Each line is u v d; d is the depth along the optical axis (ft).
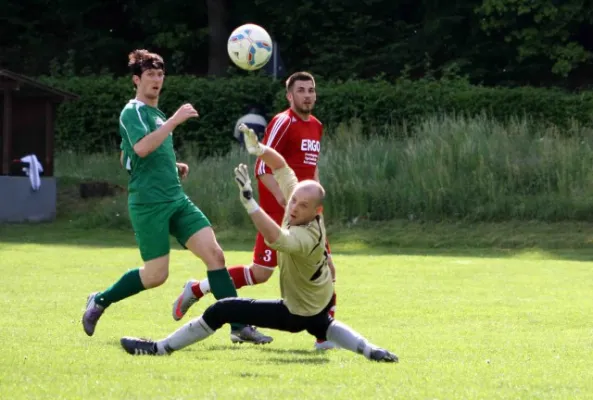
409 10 289.74
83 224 186.19
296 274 51.34
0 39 302.25
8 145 190.49
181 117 59.21
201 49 306.14
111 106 240.94
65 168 223.51
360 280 108.68
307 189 49.83
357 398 43.14
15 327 69.15
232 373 49.88
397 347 61.46
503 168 179.22
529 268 123.95
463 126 188.55
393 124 222.48
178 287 100.01
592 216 168.86
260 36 74.64
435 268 123.44
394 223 174.19
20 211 188.85
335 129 218.79
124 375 48.80
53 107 198.80
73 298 88.58
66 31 305.12
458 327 72.84
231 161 196.03
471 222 171.94
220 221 180.55
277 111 233.96
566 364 54.39
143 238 61.05
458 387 46.34
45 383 46.32
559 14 261.44
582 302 88.89
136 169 60.85
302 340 67.36
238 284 70.49
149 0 298.97
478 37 276.62
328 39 282.56
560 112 220.23
